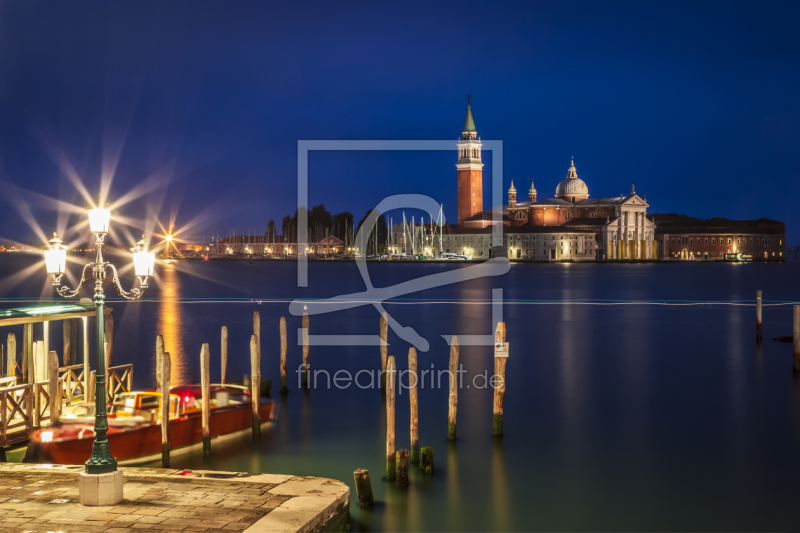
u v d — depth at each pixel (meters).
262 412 27.53
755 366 41.31
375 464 23.38
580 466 23.11
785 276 179.75
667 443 25.62
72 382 28.38
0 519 13.89
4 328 60.50
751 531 18.33
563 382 36.47
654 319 69.31
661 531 18.36
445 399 32.66
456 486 21.30
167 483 16.55
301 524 13.92
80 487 14.83
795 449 24.95
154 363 42.34
